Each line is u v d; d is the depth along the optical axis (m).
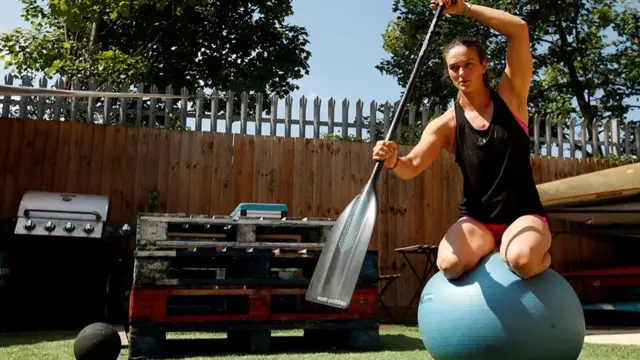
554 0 14.84
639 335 5.72
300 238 4.68
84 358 2.84
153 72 16.81
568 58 17.03
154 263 3.94
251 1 18.02
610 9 16.98
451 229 2.69
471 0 14.71
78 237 5.93
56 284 6.04
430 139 2.84
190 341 4.74
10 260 5.87
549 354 2.36
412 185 7.59
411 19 15.99
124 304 6.08
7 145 6.55
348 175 7.39
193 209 6.89
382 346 4.44
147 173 6.84
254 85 17.31
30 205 5.85
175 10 16.84
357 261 2.58
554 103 18.23
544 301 2.38
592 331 6.33
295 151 7.27
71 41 13.25
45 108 7.00
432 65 16.09
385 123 7.96
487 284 2.43
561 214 7.81
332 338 4.64
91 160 6.73
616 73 17.89
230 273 4.84
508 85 2.73
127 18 15.66
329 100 7.69
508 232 2.51
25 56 13.35
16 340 4.62
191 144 6.99
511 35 2.73
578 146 9.03
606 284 7.52
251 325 4.05
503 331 2.34
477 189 2.67
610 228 8.03
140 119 7.17
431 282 2.69
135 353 3.80
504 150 2.62
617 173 7.19
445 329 2.47
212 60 17.70
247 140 7.14
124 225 6.09
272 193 7.12
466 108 2.76
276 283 4.14
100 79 10.78
